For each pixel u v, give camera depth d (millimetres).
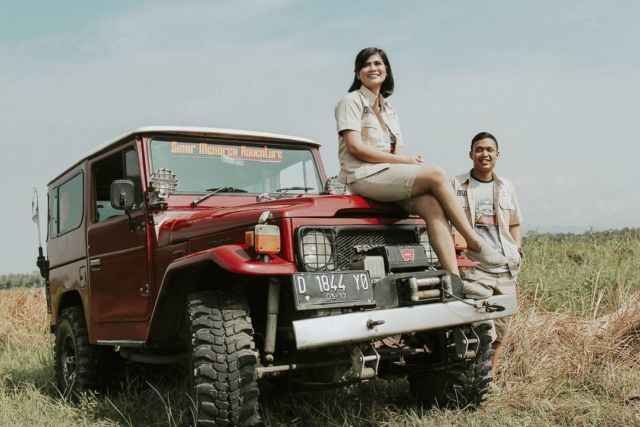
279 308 3828
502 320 4734
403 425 4000
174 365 5586
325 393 4625
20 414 4887
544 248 8828
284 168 5254
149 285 4492
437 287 3713
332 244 3680
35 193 6441
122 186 4297
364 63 4266
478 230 4898
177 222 4383
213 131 4938
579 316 6109
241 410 3457
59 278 6059
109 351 5473
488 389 4332
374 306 3588
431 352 4410
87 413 4844
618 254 7758
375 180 3971
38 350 7969
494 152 4887
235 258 3395
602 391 4504
